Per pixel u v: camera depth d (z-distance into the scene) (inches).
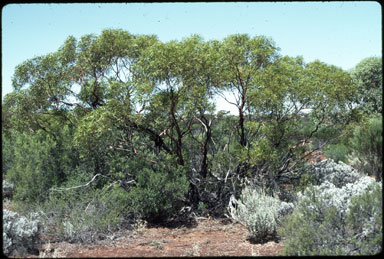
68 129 283.0
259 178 285.3
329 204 179.5
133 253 187.0
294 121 303.9
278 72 275.6
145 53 251.9
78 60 302.8
